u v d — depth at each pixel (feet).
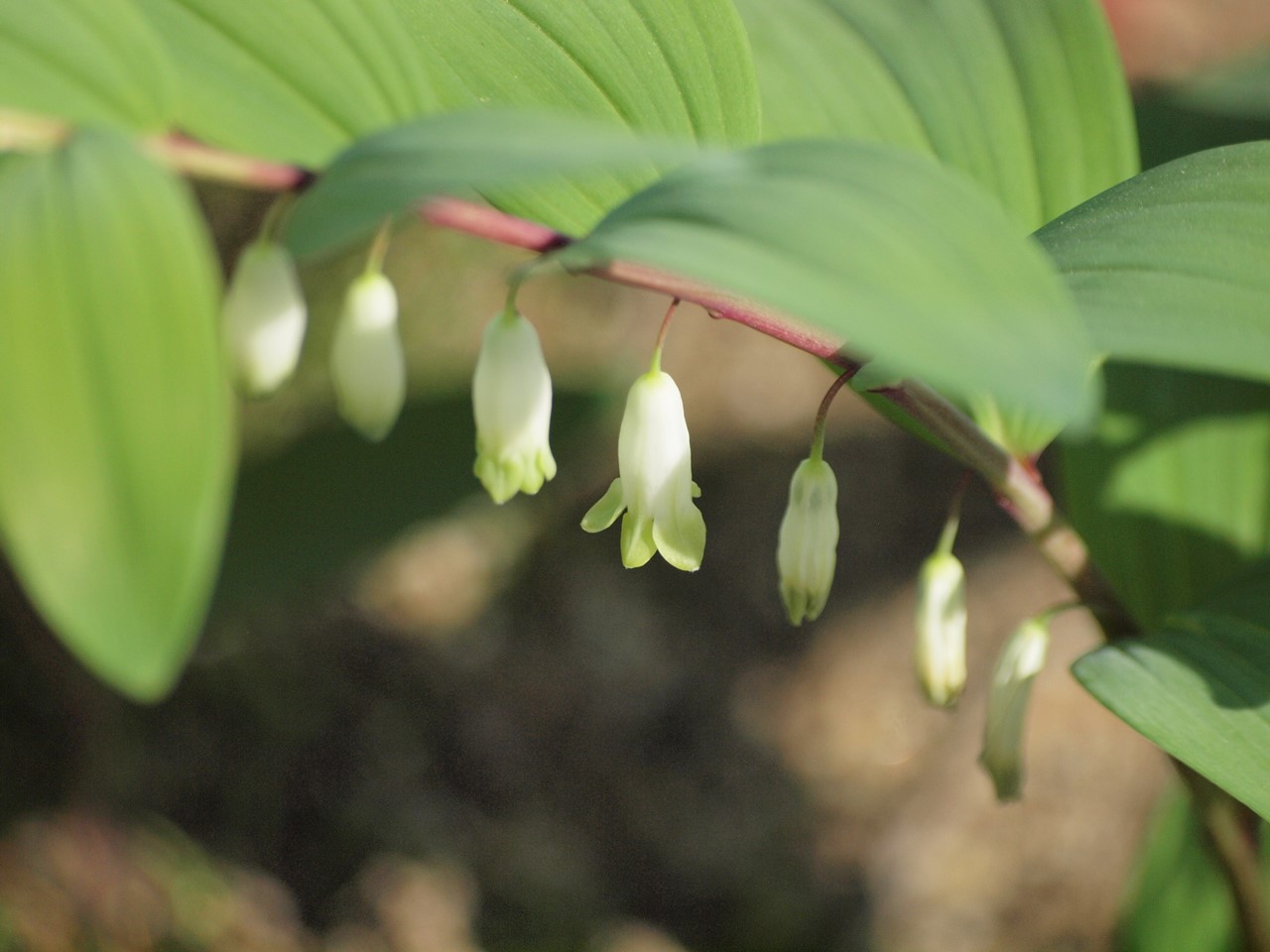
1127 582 1.72
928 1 1.66
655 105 1.55
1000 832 3.10
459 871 3.08
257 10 1.45
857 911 3.09
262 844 2.93
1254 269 1.43
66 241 1.34
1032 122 1.64
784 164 1.35
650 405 1.52
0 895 2.38
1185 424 1.73
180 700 2.97
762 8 1.66
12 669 2.43
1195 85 2.20
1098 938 2.98
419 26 1.53
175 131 1.43
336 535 1.92
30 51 1.40
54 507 1.32
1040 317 1.32
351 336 1.47
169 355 1.33
